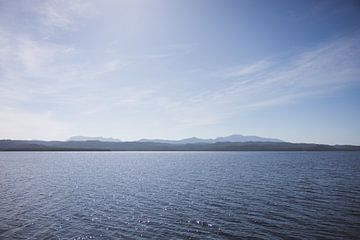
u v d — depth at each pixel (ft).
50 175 279.49
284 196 151.64
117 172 317.63
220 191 171.83
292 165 401.70
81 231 92.48
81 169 362.12
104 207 128.57
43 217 109.70
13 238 84.64
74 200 145.18
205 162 527.81
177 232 91.61
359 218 104.22
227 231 92.02
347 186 184.44
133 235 88.63
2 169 349.00
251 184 202.08
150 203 137.49
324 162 470.39
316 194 155.74
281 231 90.89
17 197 152.87
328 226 95.20
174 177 258.57
